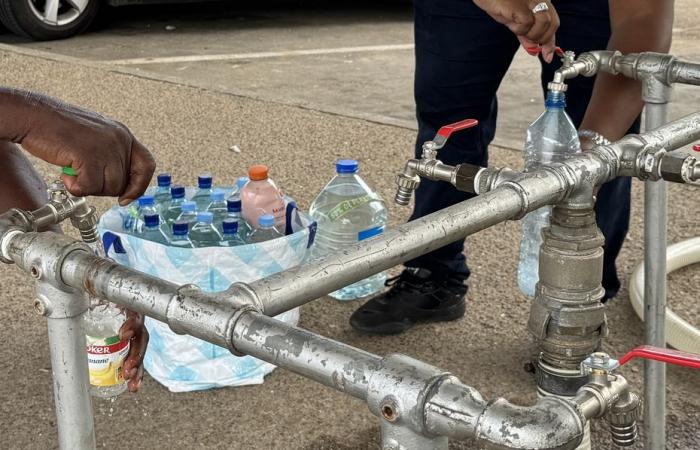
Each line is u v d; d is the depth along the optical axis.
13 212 1.11
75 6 7.39
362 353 0.80
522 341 2.65
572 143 1.94
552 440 0.72
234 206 2.48
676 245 3.13
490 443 0.73
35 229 1.14
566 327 1.33
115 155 1.11
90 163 1.09
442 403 0.74
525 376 2.47
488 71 2.40
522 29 1.77
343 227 2.97
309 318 2.80
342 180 3.07
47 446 2.17
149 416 2.29
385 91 5.77
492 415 0.73
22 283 3.00
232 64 6.54
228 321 0.86
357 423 2.28
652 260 1.86
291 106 5.25
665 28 1.78
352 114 5.07
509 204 1.13
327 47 7.27
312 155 4.35
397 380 0.76
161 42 7.36
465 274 2.76
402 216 3.58
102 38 7.49
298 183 3.97
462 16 2.34
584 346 1.34
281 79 6.07
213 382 2.40
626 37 1.78
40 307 1.02
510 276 3.06
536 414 0.73
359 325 2.69
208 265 2.23
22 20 7.11
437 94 2.45
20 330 2.70
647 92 1.69
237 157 4.33
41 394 2.38
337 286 0.97
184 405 2.34
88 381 1.07
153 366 2.42
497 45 2.36
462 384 0.76
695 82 1.63
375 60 6.76
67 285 0.99
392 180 4.00
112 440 2.20
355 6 9.31
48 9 7.24
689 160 1.26
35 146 1.08
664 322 1.90
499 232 3.42
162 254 2.23
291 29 8.08
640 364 2.52
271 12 8.92
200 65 6.48
